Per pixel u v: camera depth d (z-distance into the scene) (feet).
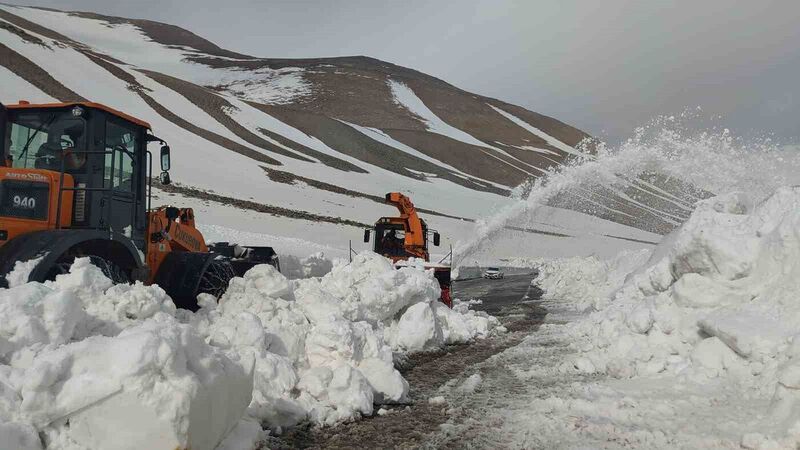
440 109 525.75
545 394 17.76
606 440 13.34
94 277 14.30
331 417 15.08
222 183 174.29
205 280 23.66
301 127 329.72
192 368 10.32
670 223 203.82
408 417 15.80
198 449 10.04
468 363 23.20
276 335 17.20
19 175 18.35
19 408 9.41
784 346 15.96
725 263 19.69
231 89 515.91
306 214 161.38
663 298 21.77
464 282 88.53
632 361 20.12
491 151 424.46
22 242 17.21
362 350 18.34
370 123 447.01
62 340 11.91
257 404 14.29
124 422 9.45
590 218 201.87
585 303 44.39
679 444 12.75
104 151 20.10
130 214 22.61
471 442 13.76
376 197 220.64
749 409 14.33
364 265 26.00
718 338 17.88
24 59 231.50
